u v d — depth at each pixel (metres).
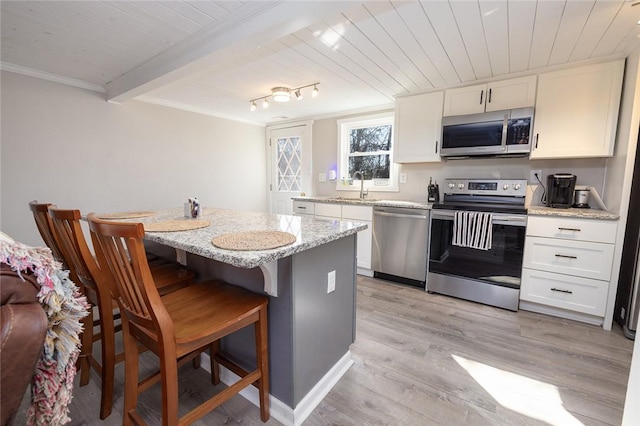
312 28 1.88
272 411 1.40
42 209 1.47
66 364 0.65
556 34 1.93
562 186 2.54
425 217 2.88
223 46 1.92
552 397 1.51
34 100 2.68
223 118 4.40
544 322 2.31
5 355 0.54
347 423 1.35
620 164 2.18
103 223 0.92
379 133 3.95
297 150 4.75
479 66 2.48
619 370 1.72
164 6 1.68
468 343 2.01
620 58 2.21
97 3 1.65
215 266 1.58
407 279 3.14
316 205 3.75
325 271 1.50
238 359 1.54
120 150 3.29
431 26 1.85
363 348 1.95
